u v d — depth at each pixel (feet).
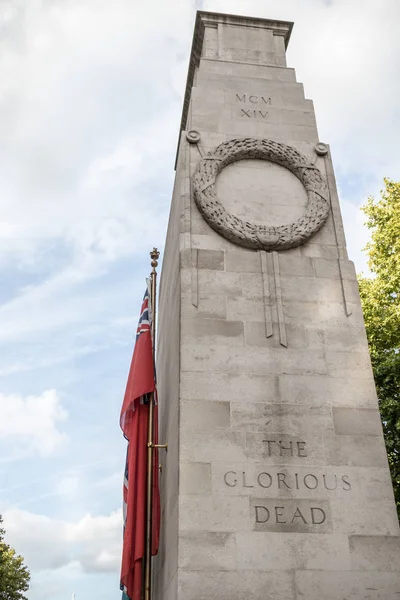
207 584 30.40
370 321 67.97
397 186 76.23
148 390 42.63
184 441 34.09
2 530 120.67
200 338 37.52
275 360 37.50
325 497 33.50
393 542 32.73
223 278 39.99
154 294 49.96
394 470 59.26
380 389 61.87
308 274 41.19
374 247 73.77
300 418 35.78
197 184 43.34
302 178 45.68
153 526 39.47
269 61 55.57
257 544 31.71
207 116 48.39
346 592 31.17
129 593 36.81
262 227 42.16
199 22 57.16
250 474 33.60
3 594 120.16
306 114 50.11
